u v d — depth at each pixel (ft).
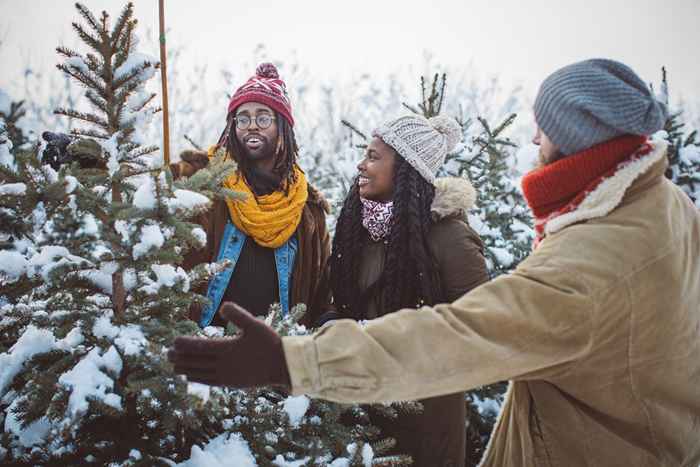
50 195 5.51
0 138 8.28
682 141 15.07
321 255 9.48
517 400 5.09
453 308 4.33
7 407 6.17
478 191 12.33
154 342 5.63
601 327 4.28
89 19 5.97
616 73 4.68
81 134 6.29
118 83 6.06
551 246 4.51
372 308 8.03
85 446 5.85
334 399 4.21
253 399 6.63
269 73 9.39
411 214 7.62
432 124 8.36
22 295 5.99
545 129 4.73
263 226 8.46
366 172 8.12
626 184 4.50
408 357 4.16
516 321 4.22
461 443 7.73
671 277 4.40
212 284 8.43
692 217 4.91
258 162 9.01
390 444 6.77
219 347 4.15
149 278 6.12
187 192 5.81
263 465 6.24
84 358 5.45
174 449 6.29
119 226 5.65
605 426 4.69
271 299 8.73
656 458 4.63
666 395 4.56
